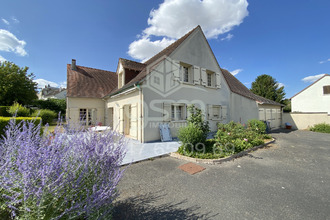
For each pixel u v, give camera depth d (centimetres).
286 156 525
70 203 148
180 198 266
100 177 172
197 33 984
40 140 171
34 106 2067
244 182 329
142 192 287
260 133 859
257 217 217
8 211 133
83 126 228
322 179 345
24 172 122
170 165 436
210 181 334
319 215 221
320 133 1138
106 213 164
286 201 258
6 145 164
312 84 1956
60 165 144
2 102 1681
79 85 1245
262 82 2727
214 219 213
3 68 1752
